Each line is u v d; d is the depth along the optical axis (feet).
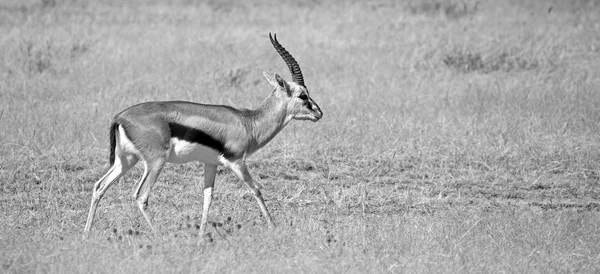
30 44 157.17
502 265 71.67
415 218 86.33
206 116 81.25
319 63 165.58
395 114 126.82
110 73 149.69
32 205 88.17
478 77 157.17
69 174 99.55
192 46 174.70
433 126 121.08
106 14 224.33
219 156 82.48
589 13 233.96
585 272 71.92
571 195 100.73
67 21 205.77
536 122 123.44
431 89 146.00
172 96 134.21
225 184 98.94
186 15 225.76
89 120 115.96
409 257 72.28
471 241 78.02
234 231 78.74
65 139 108.17
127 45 173.47
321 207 92.63
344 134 116.37
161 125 78.79
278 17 223.71
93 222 81.76
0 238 72.74
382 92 142.41
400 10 238.68
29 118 115.34
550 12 234.58
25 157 102.32
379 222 84.38
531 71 162.30
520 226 83.25
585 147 113.91
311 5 250.78
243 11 235.81
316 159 108.88
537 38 191.01
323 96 138.62
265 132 87.35
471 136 117.60
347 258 70.95
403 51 177.68
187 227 80.23
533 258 73.97
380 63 167.12
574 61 171.22
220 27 203.41
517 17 227.40
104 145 109.09
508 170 107.65
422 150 111.96
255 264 68.59
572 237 80.89
